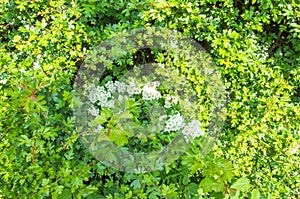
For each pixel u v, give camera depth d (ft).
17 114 2.80
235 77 3.26
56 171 2.87
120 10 3.31
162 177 2.89
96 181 2.98
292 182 3.29
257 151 3.32
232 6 3.20
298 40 3.27
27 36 3.32
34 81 2.97
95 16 3.28
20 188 2.80
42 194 2.68
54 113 3.06
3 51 3.28
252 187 3.29
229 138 3.28
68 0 3.27
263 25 3.42
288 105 3.27
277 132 3.27
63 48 3.22
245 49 3.17
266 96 3.24
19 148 2.85
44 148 2.74
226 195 2.60
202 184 2.57
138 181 2.77
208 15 3.23
